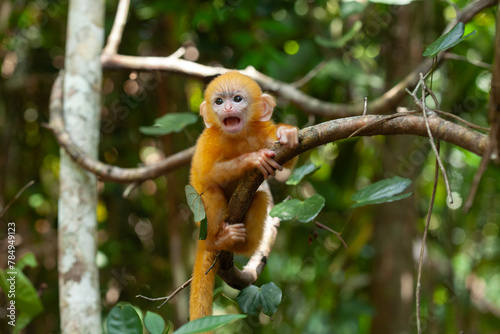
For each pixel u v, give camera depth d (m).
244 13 7.18
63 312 5.21
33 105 8.59
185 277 7.62
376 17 8.02
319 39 5.96
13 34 8.37
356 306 8.12
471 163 8.35
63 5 8.38
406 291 7.77
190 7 7.19
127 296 8.15
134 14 8.16
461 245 9.28
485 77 8.13
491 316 9.03
